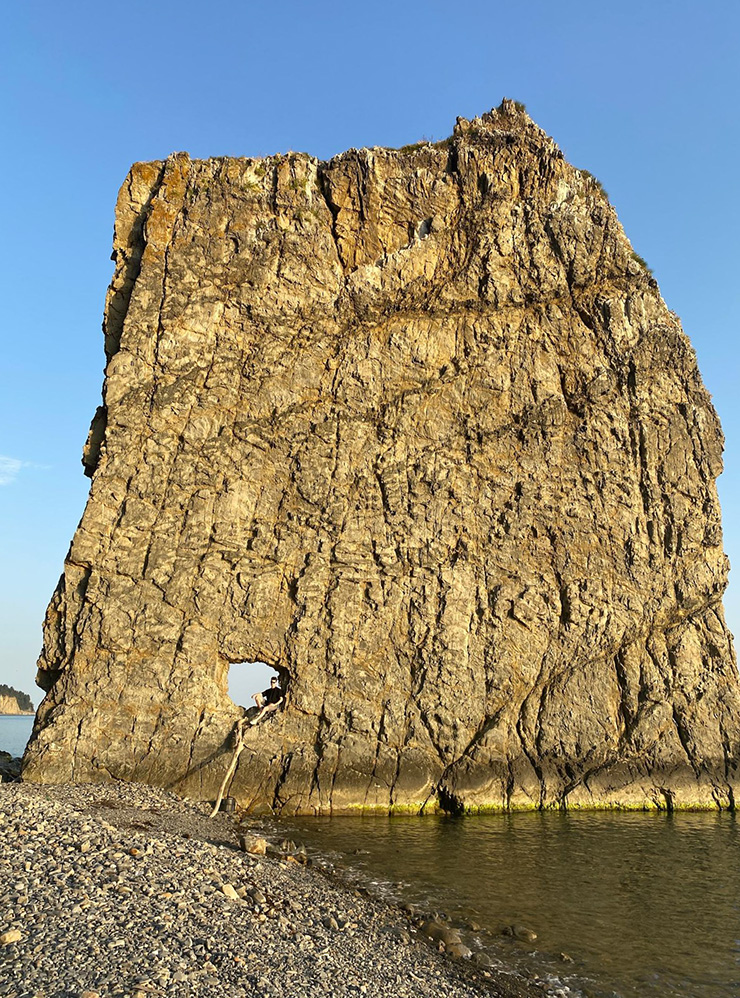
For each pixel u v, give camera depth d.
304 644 28.48
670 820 25.92
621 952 13.50
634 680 29.52
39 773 24.89
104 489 28.98
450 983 11.61
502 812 27.34
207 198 32.84
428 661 28.84
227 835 20.80
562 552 30.80
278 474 30.66
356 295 32.81
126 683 26.81
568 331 33.19
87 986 8.76
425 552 30.25
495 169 34.34
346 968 11.24
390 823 24.97
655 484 31.72
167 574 28.38
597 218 34.03
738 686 29.70
